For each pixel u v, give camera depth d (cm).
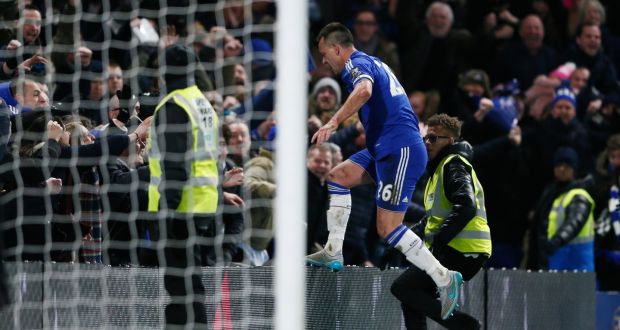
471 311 2636
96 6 3194
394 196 2281
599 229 3528
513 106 3694
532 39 4219
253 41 3606
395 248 2339
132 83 2505
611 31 4747
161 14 2798
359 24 3962
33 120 2345
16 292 2116
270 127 3058
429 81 4106
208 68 3108
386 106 2289
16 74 2680
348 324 2400
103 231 2384
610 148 3406
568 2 4450
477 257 2412
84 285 2206
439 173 2419
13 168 2267
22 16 2714
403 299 2350
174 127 2155
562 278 3008
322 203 2942
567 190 3328
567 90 3862
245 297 2284
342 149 3158
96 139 2433
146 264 2400
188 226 2181
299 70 1438
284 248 1428
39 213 2295
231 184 2470
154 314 2256
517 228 3703
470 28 4391
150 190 2189
